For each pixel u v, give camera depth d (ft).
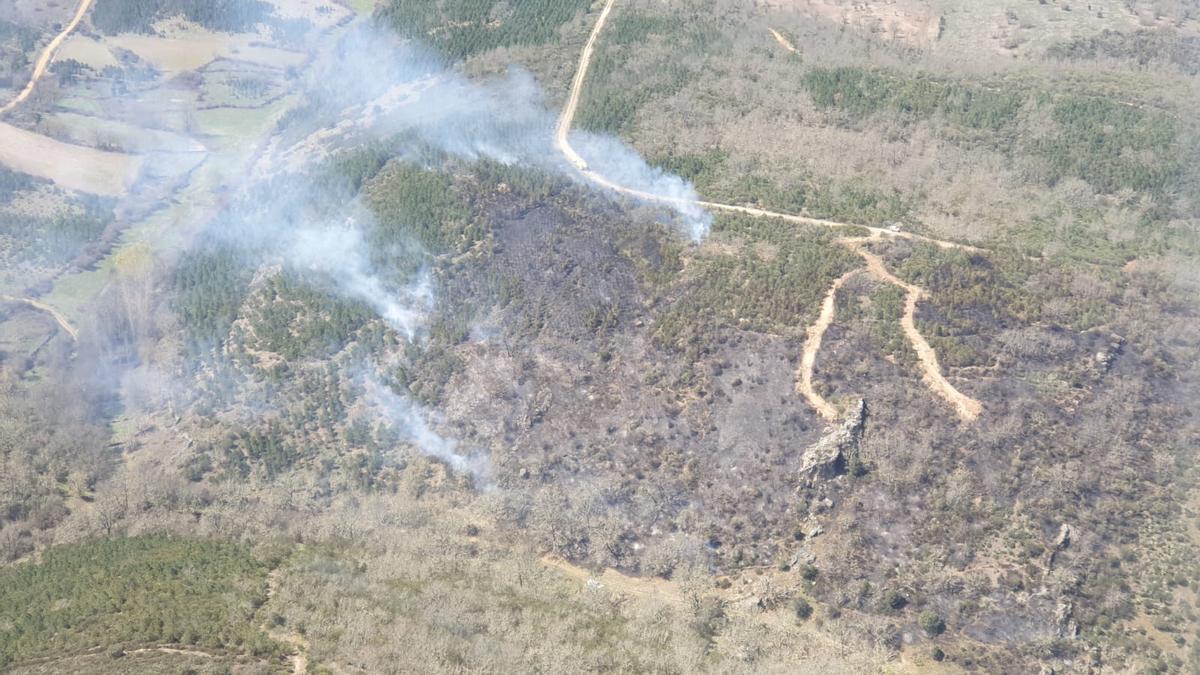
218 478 502.79
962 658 408.46
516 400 514.68
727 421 490.08
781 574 442.91
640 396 506.89
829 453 465.88
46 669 398.62
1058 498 449.89
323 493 490.90
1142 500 451.53
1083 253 561.43
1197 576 425.69
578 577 450.71
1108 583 425.28
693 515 465.47
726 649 414.41
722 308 530.68
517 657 406.82
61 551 467.93
